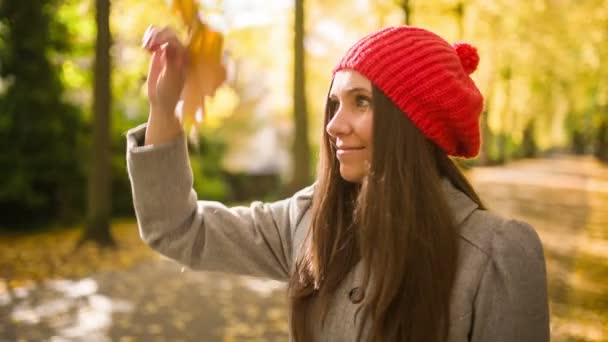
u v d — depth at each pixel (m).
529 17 22.06
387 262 1.25
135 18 13.40
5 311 6.36
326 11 18.03
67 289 7.42
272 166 32.41
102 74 10.12
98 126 10.18
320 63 18.97
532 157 51.91
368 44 1.30
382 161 1.28
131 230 12.42
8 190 12.17
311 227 1.45
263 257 1.54
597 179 28.64
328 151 1.46
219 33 1.16
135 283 7.82
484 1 20.05
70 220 13.27
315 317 1.39
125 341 5.47
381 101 1.27
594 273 8.30
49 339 5.46
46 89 12.75
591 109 39.16
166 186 1.31
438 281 1.24
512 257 1.25
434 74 1.25
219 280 8.06
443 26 19.11
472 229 1.30
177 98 1.22
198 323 6.11
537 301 1.24
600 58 26.02
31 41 12.45
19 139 12.45
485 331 1.24
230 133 30.36
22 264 8.74
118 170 14.85
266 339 5.62
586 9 21.75
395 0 14.38
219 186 18.88
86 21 14.26
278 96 21.80
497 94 31.16
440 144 1.32
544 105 39.50
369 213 1.28
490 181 25.34
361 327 1.30
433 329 1.23
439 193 1.27
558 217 14.70
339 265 1.36
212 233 1.46
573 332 5.68
